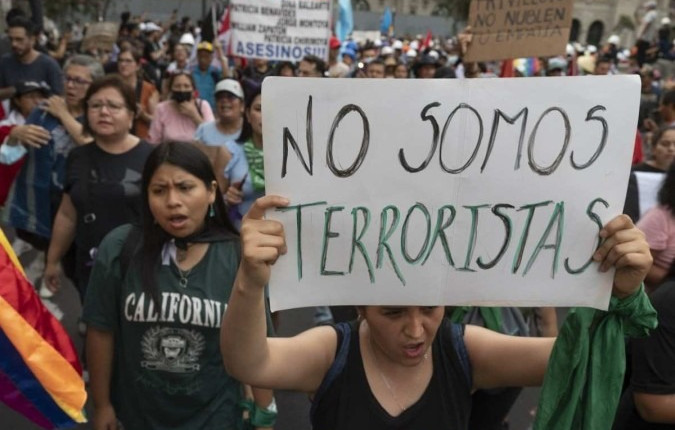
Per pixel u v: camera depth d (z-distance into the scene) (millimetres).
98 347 2219
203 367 2135
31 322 1899
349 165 1435
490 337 1635
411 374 1595
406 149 1428
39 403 1935
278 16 7324
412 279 1486
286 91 1402
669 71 16141
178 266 2139
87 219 3268
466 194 1451
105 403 2270
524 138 1425
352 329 1645
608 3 49812
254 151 3965
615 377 1492
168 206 2092
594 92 1403
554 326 2908
